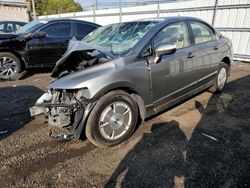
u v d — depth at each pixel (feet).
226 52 16.28
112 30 13.39
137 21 13.11
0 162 9.29
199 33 14.20
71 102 9.50
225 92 17.47
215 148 10.14
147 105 11.13
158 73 11.12
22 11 73.56
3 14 69.72
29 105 14.94
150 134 11.28
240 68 26.40
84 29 24.25
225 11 30.86
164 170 8.77
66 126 9.94
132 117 10.62
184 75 12.64
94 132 9.68
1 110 14.17
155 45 11.20
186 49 12.74
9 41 20.35
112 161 9.35
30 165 9.13
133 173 8.64
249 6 28.27
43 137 11.17
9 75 20.97
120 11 45.73
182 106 14.67
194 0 33.94
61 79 10.03
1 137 11.13
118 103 10.08
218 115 13.47
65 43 22.86
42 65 22.38
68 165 9.14
